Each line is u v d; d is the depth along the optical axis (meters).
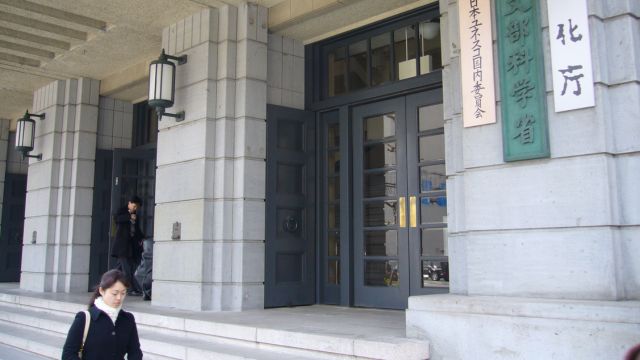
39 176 10.30
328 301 7.07
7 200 13.27
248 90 6.79
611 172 3.78
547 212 3.96
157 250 7.34
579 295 3.77
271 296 6.74
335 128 7.33
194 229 6.77
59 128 10.05
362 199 6.84
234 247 6.64
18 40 8.14
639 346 2.53
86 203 9.86
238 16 6.98
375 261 6.69
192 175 6.91
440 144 6.27
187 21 7.30
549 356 3.58
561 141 3.94
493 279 4.17
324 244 7.20
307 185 7.21
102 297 3.15
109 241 9.31
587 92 3.85
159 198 7.43
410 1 6.33
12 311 8.45
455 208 4.63
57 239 9.80
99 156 10.03
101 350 3.05
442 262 6.09
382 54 6.84
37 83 10.33
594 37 3.86
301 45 7.49
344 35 7.16
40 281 9.86
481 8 4.45
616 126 3.85
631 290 3.71
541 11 4.14
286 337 4.67
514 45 4.23
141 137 10.32
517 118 4.14
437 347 4.07
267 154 6.90
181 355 5.09
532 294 3.97
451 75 4.74
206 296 6.61
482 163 4.32
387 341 4.07
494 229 4.20
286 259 6.97
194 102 7.03
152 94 7.03
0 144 13.22
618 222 3.76
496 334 3.80
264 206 6.81
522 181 4.10
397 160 6.57
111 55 8.84
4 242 13.17
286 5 6.89
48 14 7.41
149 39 8.15
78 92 9.99
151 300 7.33
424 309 4.17
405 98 6.57
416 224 6.32
